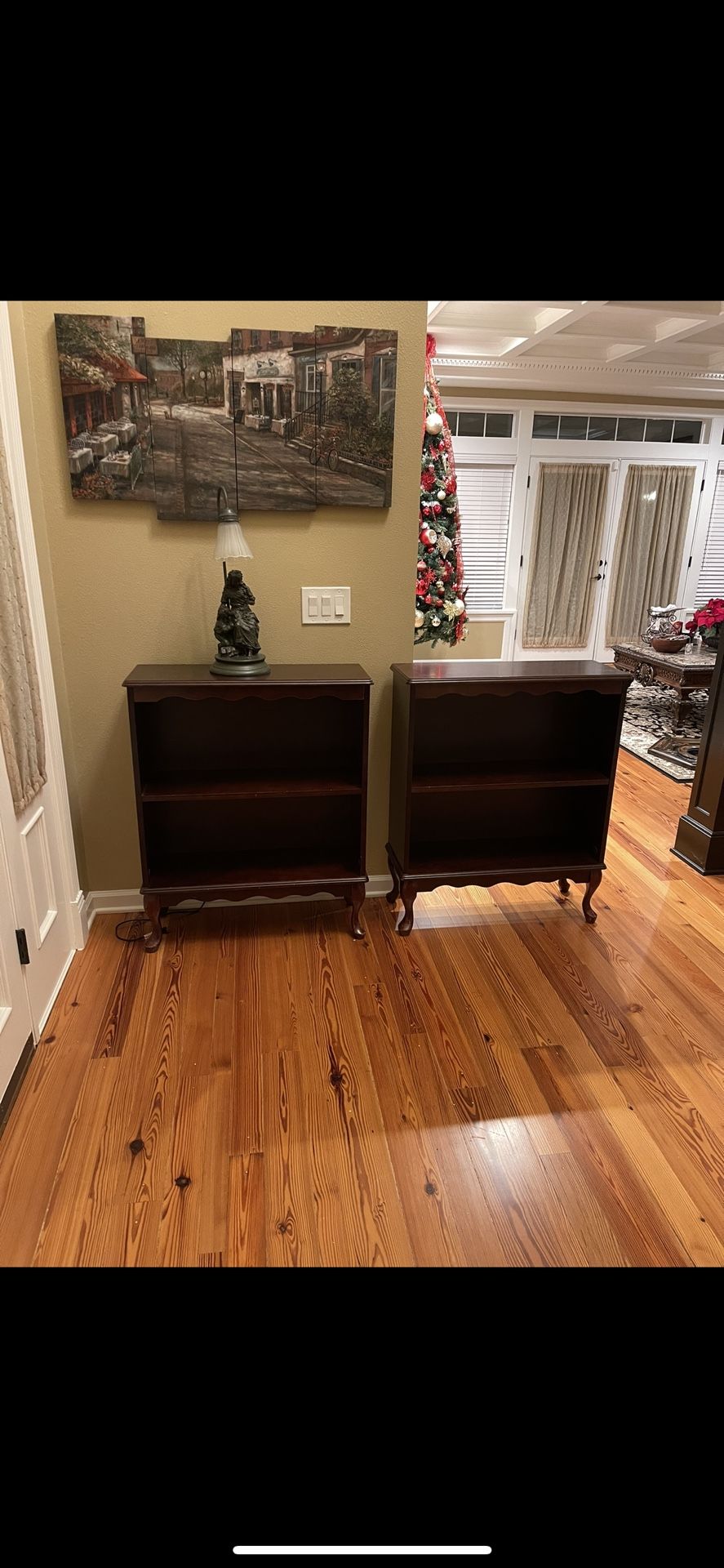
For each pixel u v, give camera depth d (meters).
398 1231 1.47
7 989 1.78
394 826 2.65
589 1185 1.59
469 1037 2.05
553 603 6.94
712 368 5.75
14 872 1.84
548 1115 1.78
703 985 2.31
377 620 2.49
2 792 1.74
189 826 2.60
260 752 2.55
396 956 2.44
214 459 2.21
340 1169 1.62
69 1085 1.84
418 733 2.65
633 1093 1.86
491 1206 1.53
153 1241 1.44
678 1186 1.59
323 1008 2.17
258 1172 1.60
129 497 2.20
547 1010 2.17
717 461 6.88
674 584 7.15
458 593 3.93
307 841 2.68
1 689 1.73
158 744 2.49
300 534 2.36
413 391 2.28
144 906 2.44
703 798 3.05
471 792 2.73
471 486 6.50
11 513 1.79
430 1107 1.80
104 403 2.12
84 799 2.50
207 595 2.35
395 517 2.39
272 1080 1.88
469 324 4.71
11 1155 1.64
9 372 1.87
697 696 6.35
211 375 2.14
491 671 2.41
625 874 3.06
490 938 2.56
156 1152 1.65
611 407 6.50
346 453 2.28
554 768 2.62
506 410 6.34
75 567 2.26
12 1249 1.43
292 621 2.44
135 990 2.23
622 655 5.93
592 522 6.78
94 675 2.38
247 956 2.42
